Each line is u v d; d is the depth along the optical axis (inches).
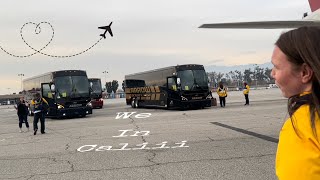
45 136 599.5
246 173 272.5
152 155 367.6
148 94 1290.6
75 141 508.4
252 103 1267.2
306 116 48.0
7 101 4549.7
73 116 1106.7
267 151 356.5
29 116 1362.0
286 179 47.7
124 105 1790.1
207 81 1093.1
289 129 49.4
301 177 46.5
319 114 47.3
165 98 1152.8
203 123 657.0
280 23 366.9
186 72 1079.6
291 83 51.1
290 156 47.9
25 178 293.6
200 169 293.1
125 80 1578.5
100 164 335.3
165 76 1153.4
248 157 331.6
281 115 738.2
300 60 49.4
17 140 568.4
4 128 827.4
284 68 51.1
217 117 767.7
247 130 524.4
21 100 723.4
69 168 324.5
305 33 49.9
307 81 49.7
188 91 1071.0
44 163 354.9
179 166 308.3
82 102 1019.9
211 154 354.9
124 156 370.6
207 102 1087.0
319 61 47.6
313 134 46.7
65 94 1005.2
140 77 1376.7
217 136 478.0
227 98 1881.2
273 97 1723.7
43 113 650.2
